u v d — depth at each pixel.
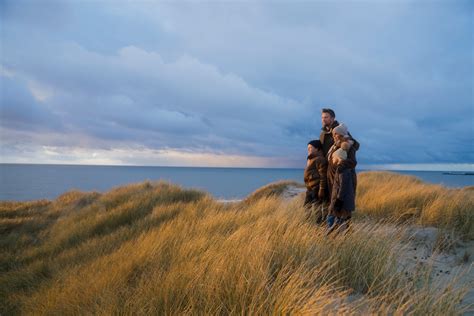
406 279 2.92
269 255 3.28
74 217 10.48
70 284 4.12
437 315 2.18
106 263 4.52
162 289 2.86
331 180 4.64
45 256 7.21
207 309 2.46
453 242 4.00
